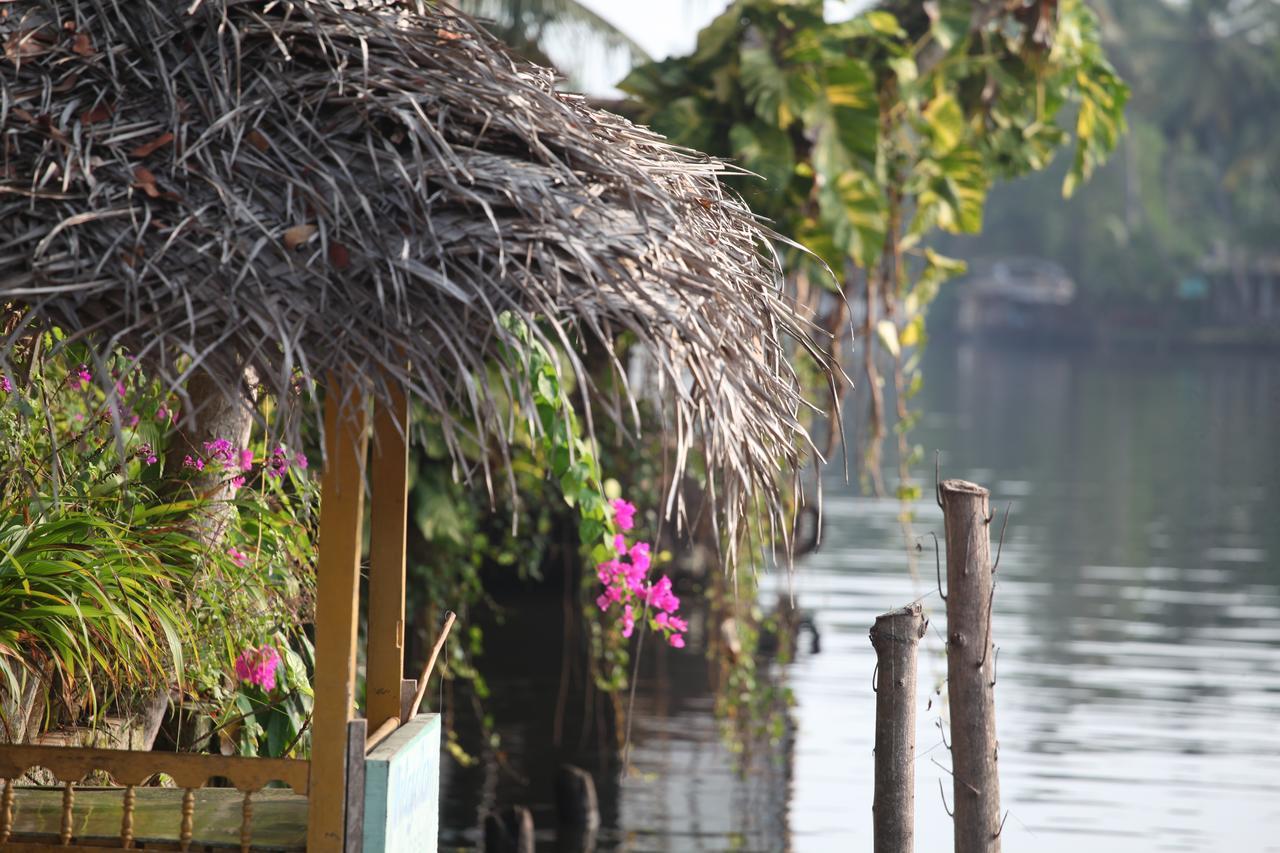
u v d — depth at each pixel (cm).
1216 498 4059
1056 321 12100
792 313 628
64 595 646
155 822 604
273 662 804
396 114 516
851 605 2541
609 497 1162
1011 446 5334
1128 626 2417
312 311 486
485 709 1892
